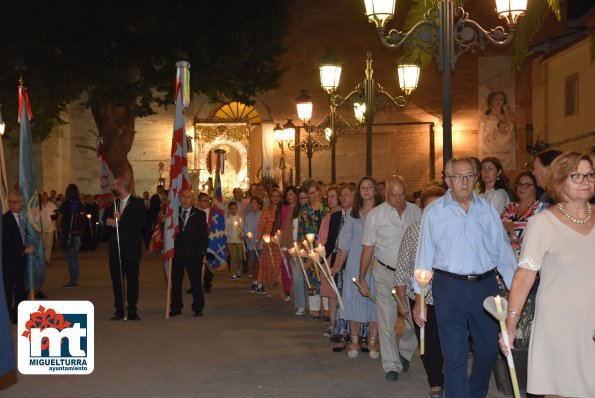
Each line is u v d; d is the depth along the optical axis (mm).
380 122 40938
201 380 9219
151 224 24562
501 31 12141
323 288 11703
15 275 13500
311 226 13781
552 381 5668
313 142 30391
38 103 29688
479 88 40031
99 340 12008
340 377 9367
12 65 26844
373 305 10391
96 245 33656
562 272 5691
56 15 26938
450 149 10914
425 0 15844
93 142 42219
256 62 31438
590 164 5711
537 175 8266
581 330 5605
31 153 15234
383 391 8672
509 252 7246
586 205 5809
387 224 9328
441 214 7148
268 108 41469
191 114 41719
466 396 6980
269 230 17172
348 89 41188
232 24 29281
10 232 13422
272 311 15273
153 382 9125
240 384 9008
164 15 27641
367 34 41062
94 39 27469
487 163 10109
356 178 41094
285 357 10609
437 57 11180
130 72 31078
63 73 27594
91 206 33062
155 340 11992
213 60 29016
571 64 29891
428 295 7883
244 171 40844
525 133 39781
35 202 14680
